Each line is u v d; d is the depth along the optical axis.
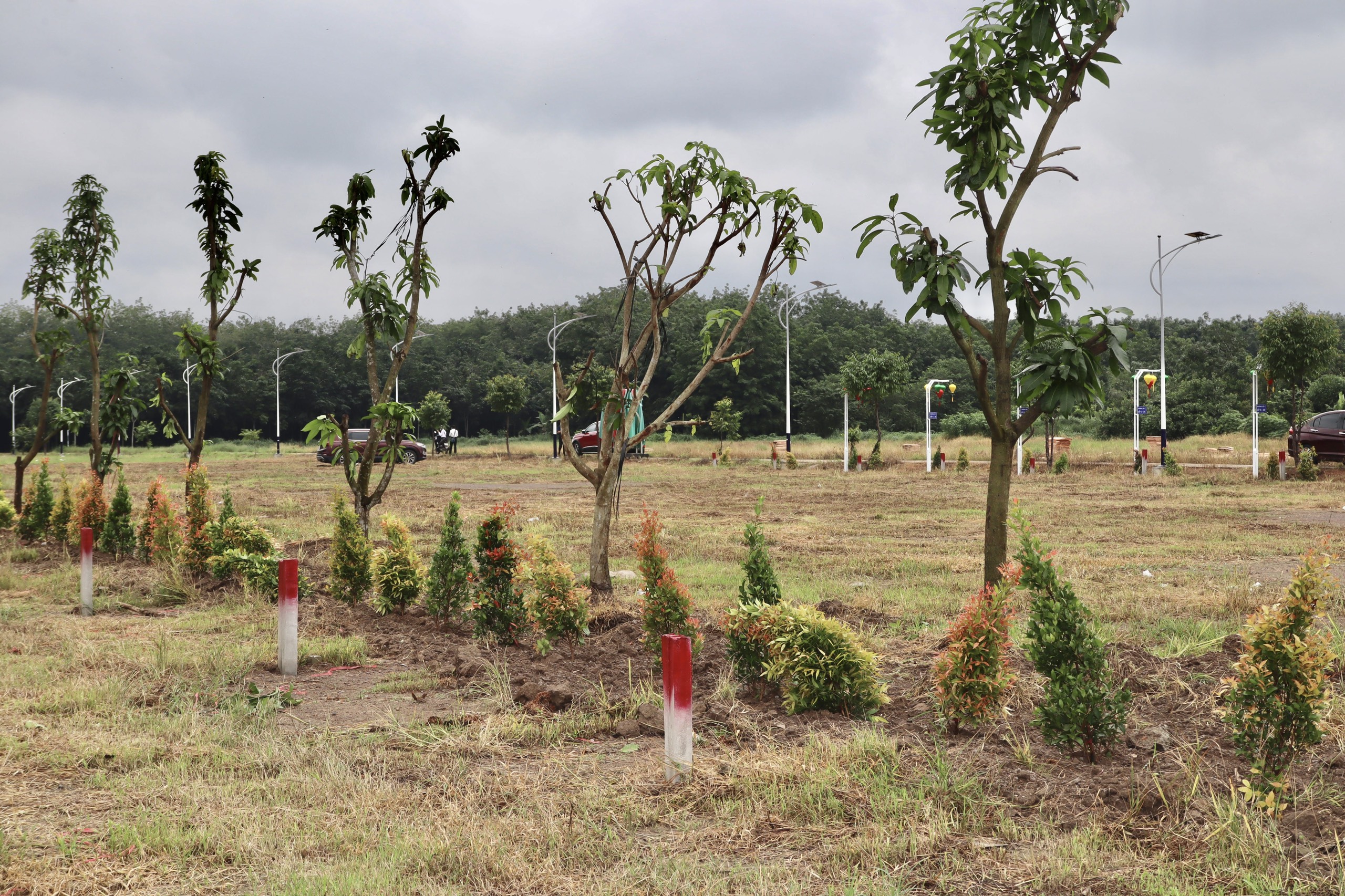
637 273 10.07
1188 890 3.62
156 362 86.69
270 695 6.77
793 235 9.98
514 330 113.50
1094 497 23.50
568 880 3.91
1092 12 6.67
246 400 91.19
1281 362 29.27
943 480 30.80
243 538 11.09
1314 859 3.85
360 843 4.30
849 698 5.95
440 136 10.60
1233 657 6.71
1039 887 3.75
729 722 5.83
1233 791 4.18
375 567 9.40
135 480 32.03
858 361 36.69
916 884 3.82
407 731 5.94
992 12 6.92
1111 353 6.32
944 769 4.80
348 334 98.94
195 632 8.91
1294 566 12.59
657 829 4.47
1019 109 6.84
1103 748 5.08
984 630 5.38
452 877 3.94
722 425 49.38
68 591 10.92
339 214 10.82
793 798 4.64
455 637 8.59
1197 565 12.74
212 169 12.70
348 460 10.95
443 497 25.17
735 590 10.87
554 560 7.73
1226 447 46.84
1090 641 5.14
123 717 6.20
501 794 4.83
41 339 15.51
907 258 6.83
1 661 7.71
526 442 83.00
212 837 4.30
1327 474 28.98
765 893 3.72
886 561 13.27
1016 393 7.22
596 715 6.15
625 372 10.09
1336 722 5.33
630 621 8.57
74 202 14.98
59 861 4.12
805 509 21.44
